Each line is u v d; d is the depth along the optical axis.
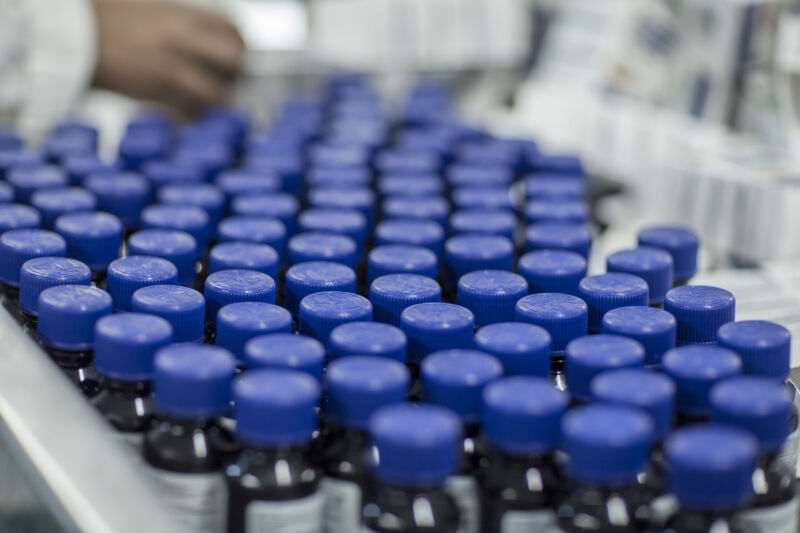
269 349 0.50
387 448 0.42
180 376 0.46
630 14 1.21
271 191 0.88
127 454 0.46
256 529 0.46
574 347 0.50
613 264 0.65
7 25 1.15
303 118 1.21
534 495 0.45
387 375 0.47
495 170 0.96
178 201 0.81
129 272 0.60
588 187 1.07
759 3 1.02
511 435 0.44
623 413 0.43
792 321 0.69
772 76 1.00
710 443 0.42
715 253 0.92
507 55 1.51
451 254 0.69
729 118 1.08
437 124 1.22
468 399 0.47
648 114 1.14
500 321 0.59
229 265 0.65
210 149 1.00
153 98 1.36
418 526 0.44
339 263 0.67
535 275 0.64
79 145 0.98
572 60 1.30
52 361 0.54
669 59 1.14
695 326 0.56
